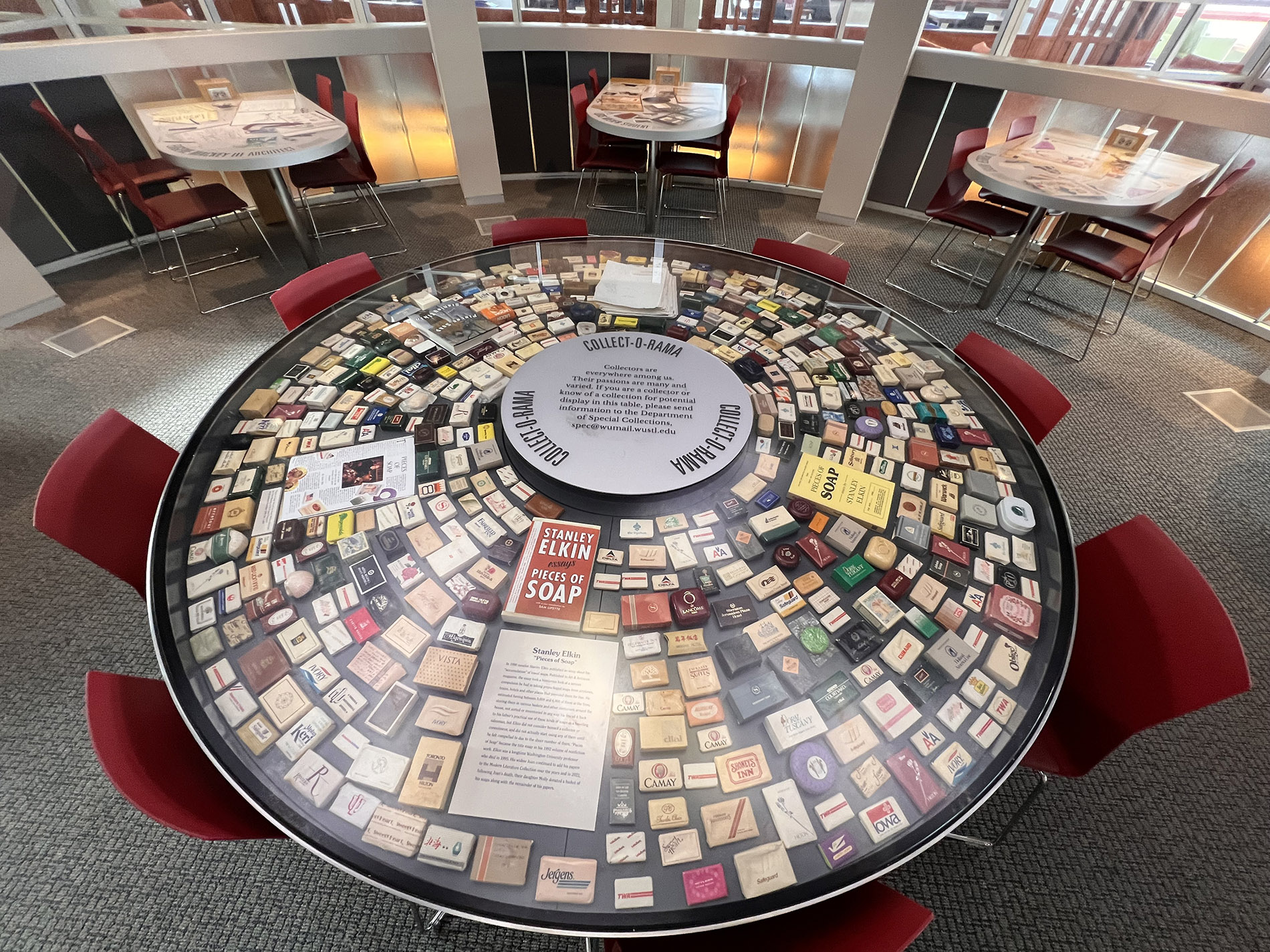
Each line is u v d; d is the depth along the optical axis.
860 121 4.25
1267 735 1.92
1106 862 1.65
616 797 0.98
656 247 2.37
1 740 1.77
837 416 1.68
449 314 1.97
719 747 1.04
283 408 1.61
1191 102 3.51
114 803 1.67
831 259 2.27
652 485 1.46
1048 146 3.56
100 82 3.55
